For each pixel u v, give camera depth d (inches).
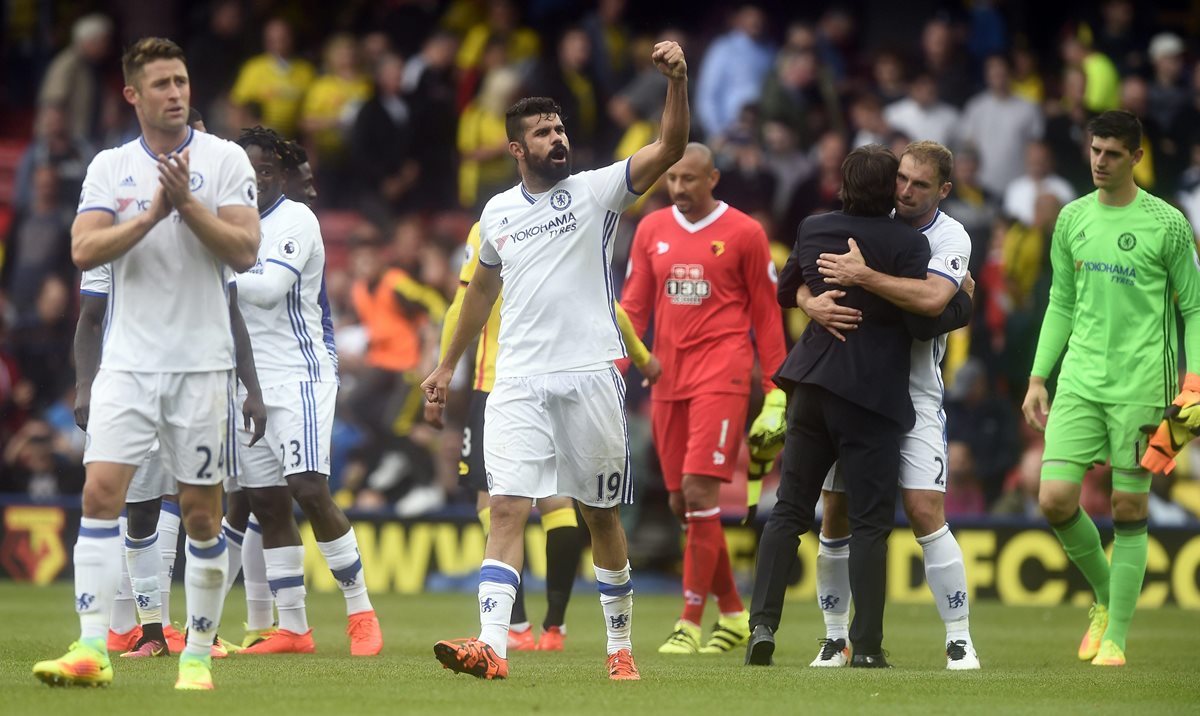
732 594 1190.9
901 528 1754.4
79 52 2539.4
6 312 2299.5
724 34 2817.4
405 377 2047.2
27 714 701.3
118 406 781.3
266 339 1067.9
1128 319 1067.3
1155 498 1860.2
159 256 781.9
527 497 873.5
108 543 792.3
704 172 1190.3
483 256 903.7
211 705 740.0
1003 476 1915.6
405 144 2444.6
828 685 868.0
